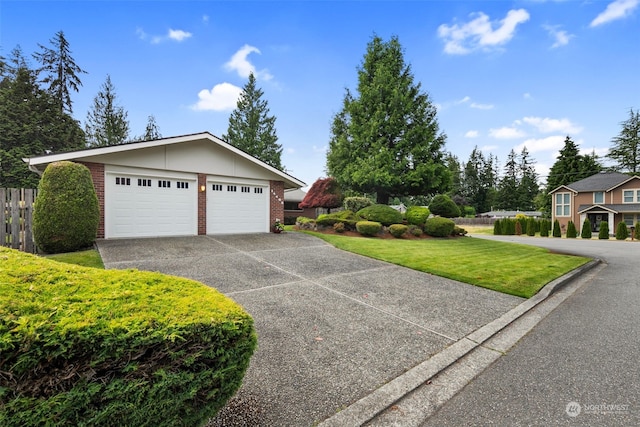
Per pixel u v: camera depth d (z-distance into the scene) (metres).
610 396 2.50
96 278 1.83
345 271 6.59
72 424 1.30
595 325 4.18
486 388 2.62
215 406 1.68
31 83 22.30
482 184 54.94
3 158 19.06
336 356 3.07
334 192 18.84
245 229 11.52
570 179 33.22
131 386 1.40
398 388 2.56
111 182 8.93
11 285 1.49
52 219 7.01
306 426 2.07
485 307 4.78
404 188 18.50
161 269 6.00
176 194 10.03
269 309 4.30
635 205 24.59
